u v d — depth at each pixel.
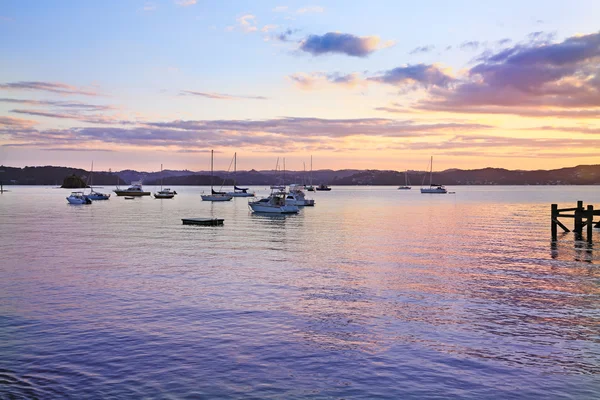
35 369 13.93
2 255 35.44
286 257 34.84
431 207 118.31
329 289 24.16
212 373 13.76
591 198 183.25
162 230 55.75
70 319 18.66
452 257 35.06
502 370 14.12
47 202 142.00
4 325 17.86
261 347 15.82
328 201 161.12
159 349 15.54
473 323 18.59
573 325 18.42
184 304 21.00
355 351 15.55
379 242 44.41
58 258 33.97
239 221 70.19
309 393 12.59
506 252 37.81
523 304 21.47
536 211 99.31
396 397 12.40
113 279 26.41
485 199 177.25
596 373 13.97
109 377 13.42
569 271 29.61
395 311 20.19
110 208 108.75
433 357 15.09
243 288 24.25
